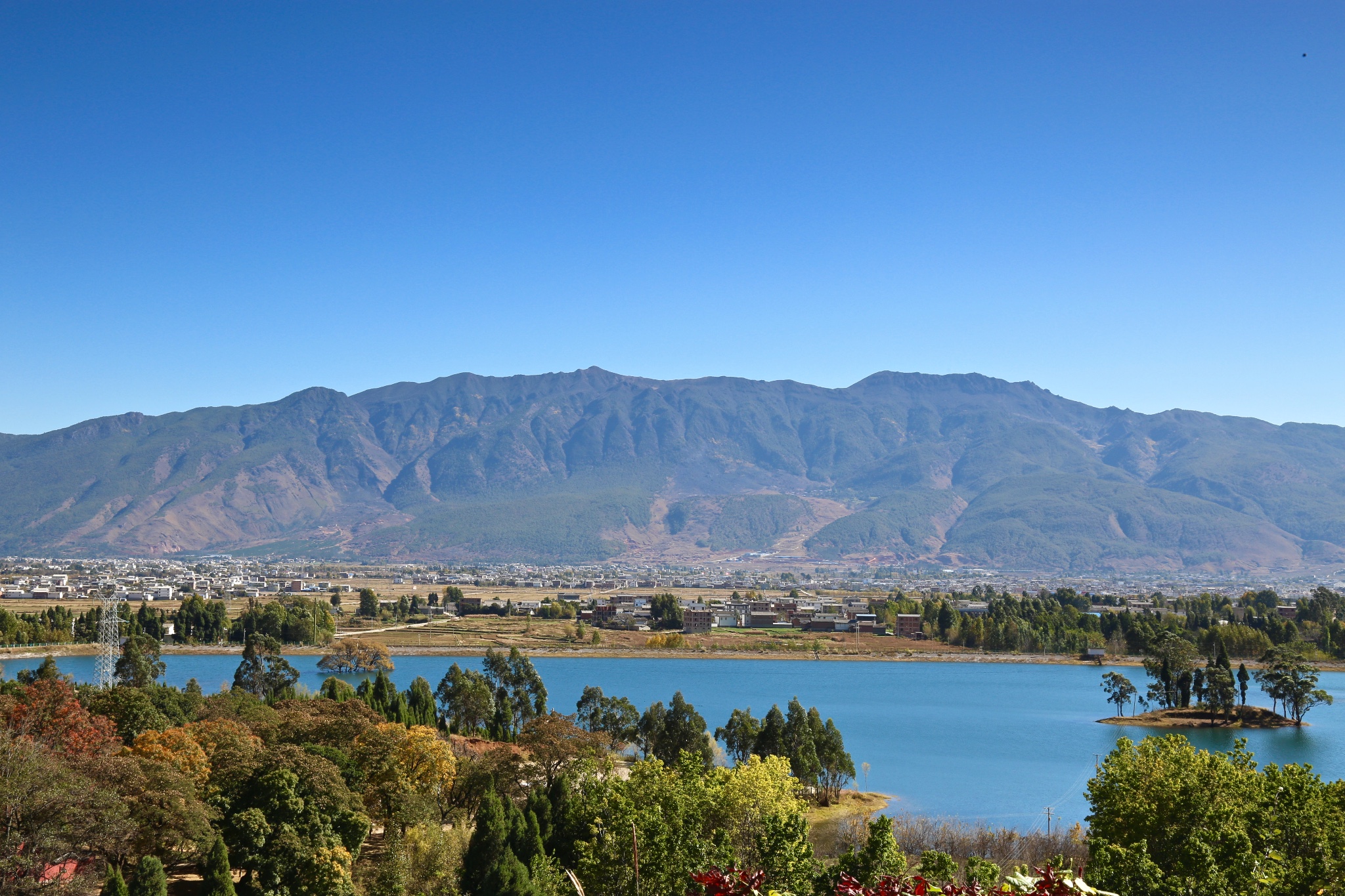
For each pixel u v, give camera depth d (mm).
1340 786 98188
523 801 139125
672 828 101125
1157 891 85938
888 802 189375
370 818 127125
